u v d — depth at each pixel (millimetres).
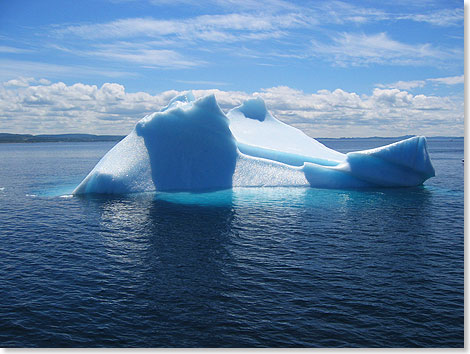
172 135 34562
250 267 14930
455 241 18375
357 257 16109
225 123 35781
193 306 11727
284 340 9945
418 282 13477
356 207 26672
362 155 35750
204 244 17922
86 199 29344
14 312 11367
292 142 45000
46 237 19094
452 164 67875
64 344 9789
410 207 26656
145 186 32781
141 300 12125
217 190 33812
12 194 32250
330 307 11641
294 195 31531
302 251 16906
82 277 13961
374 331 10359
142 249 17188
